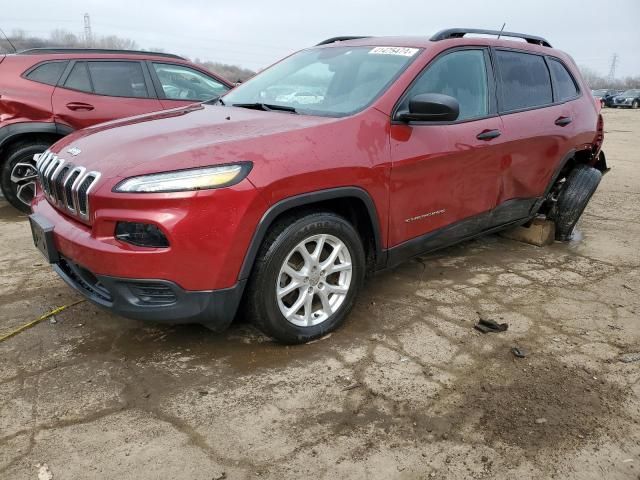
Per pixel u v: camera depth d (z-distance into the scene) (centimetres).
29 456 213
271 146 267
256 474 207
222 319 267
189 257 247
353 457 218
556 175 455
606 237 525
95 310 336
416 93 333
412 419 241
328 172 278
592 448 227
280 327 285
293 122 298
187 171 245
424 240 352
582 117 477
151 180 242
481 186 379
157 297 258
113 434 226
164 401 249
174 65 625
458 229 376
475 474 211
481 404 253
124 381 263
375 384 266
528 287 392
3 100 518
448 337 315
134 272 246
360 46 382
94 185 252
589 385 272
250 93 387
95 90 566
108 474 205
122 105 576
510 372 281
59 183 283
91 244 252
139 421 235
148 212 242
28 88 532
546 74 452
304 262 288
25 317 326
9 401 246
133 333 309
